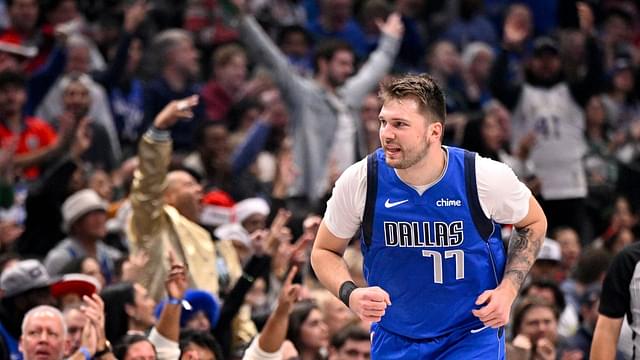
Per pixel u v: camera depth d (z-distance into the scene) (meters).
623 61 41.75
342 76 31.02
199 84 36.03
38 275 21.97
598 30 44.78
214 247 24.75
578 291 28.22
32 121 29.62
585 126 35.78
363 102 31.98
